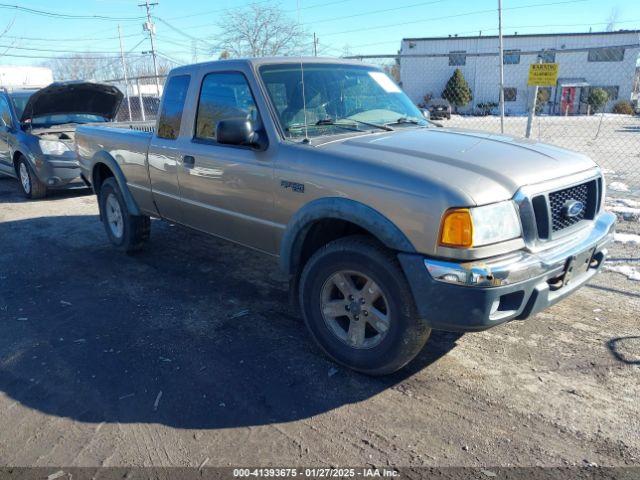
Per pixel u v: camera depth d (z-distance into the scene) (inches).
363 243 119.7
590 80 1651.1
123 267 215.5
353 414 114.9
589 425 108.3
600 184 133.0
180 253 231.1
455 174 109.0
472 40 1670.8
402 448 103.7
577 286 122.8
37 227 286.2
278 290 186.4
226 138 133.1
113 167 215.9
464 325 106.6
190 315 167.3
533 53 327.0
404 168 113.0
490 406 115.9
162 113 184.9
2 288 195.8
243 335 152.6
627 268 191.2
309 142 134.8
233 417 114.9
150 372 134.0
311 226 132.3
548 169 117.8
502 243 106.0
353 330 127.0
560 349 138.3
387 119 161.0
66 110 348.5
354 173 119.2
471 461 99.3
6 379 133.2
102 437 109.6
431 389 123.1
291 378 129.4
